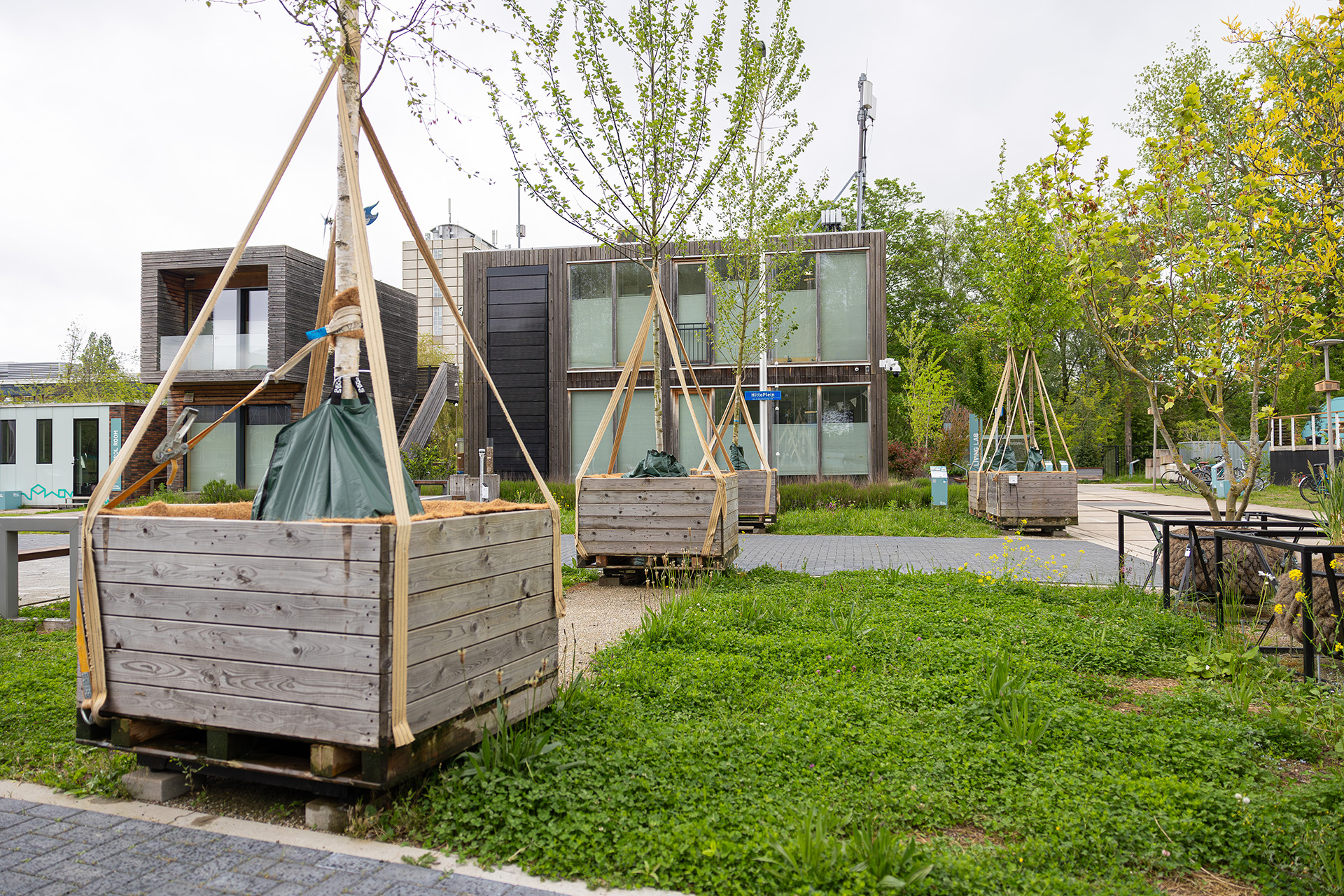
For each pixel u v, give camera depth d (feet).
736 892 8.04
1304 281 20.16
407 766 9.57
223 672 9.85
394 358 87.56
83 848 9.15
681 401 67.56
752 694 14.66
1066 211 22.84
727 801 9.94
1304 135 19.19
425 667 9.62
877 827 9.35
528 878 8.50
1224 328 22.12
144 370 74.79
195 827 9.73
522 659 11.87
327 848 9.11
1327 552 14.93
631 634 19.25
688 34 29.48
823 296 66.59
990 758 11.46
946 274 136.67
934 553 37.17
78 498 76.18
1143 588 23.72
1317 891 8.26
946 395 97.45
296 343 75.25
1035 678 15.69
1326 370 36.58
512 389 70.85
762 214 47.67
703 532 26.86
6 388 112.27
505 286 71.05
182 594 10.11
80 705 10.75
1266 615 20.94
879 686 15.07
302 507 11.59
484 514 11.11
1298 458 80.89
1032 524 45.85
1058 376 147.43
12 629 21.74
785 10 43.65
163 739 10.92
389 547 9.09
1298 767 11.57
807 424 66.33
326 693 9.32
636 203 29.32
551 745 11.19
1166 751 11.72
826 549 39.09
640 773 10.69
